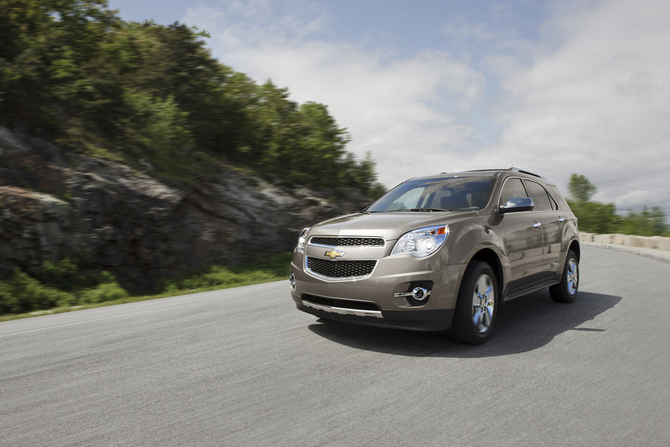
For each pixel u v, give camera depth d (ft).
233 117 65.00
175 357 13.50
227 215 50.34
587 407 9.62
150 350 14.34
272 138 70.18
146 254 41.98
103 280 37.73
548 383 11.01
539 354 13.33
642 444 8.09
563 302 21.01
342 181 72.02
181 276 43.09
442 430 8.61
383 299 13.05
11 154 39.27
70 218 37.81
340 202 66.49
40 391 10.97
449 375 11.60
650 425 8.79
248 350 14.01
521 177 19.02
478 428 8.68
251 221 51.96
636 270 34.30
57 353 14.42
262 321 17.97
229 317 19.07
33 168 39.34
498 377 11.44
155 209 43.68
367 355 13.33
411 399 10.09
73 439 8.42
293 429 8.70
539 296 22.74
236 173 58.39
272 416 9.29
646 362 12.51
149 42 60.70
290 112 73.36
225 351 13.96
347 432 8.55
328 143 71.97
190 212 47.44
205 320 18.71
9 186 36.63
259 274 45.21
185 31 61.77
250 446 8.06
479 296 14.35
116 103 49.65
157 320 19.26
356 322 13.88
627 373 11.67
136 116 51.67
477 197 16.57
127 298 32.81
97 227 39.47
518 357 13.06
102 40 53.26
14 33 45.27
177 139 53.83
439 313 13.28
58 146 43.01
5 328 20.07
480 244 14.34
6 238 33.86
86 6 50.26
